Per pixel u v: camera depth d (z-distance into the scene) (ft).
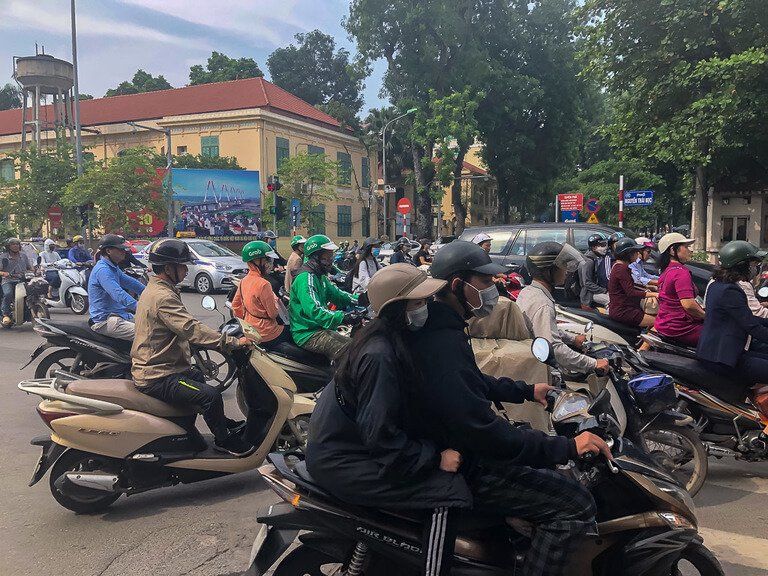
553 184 128.16
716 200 73.31
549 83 119.24
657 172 109.91
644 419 12.51
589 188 115.55
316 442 7.89
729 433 14.94
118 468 13.48
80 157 91.20
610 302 21.06
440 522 7.52
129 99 139.13
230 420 15.66
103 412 13.17
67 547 12.15
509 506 8.01
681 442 14.19
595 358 12.41
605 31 51.47
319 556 8.54
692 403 15.02
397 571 8.22
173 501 14.42
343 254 50.26
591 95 142.00
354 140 141.90
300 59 182.09
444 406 7.52
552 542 7.95
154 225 107.14
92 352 20.62
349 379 7.61
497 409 10.24
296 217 76.84
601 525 8.40
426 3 107.96
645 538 8.34
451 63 112.57
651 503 8.47
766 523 13.03
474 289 8.71
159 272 14.01
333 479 7.73
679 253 18.63
